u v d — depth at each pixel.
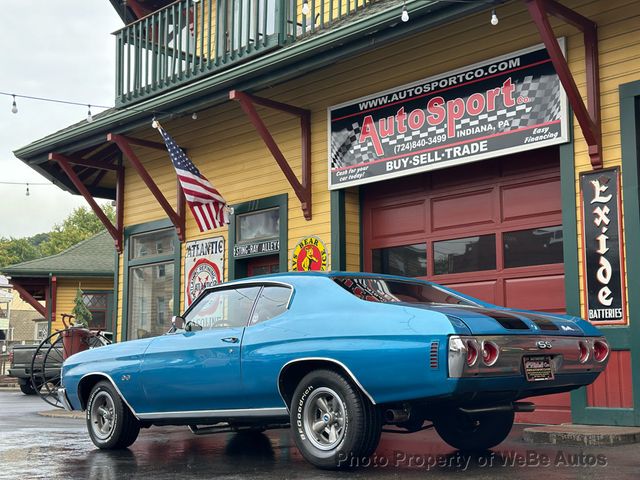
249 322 6.83
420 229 11.02
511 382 5.62
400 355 5.59
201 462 6.88
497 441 7.04
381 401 5.74
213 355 6.88
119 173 15.70
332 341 6.01
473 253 10.38
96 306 28.38
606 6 8.77
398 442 7.90
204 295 7.43
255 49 12.12
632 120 8.42
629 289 8.25
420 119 10.48
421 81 10.50
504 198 10.10
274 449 7.73
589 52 8.78
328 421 6.03
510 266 9.97
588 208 8.66
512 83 9.52
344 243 11.49
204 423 7.19
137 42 14.02
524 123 9.36
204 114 13.77
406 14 8.77
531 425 9.09
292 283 6.70
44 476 6.18
